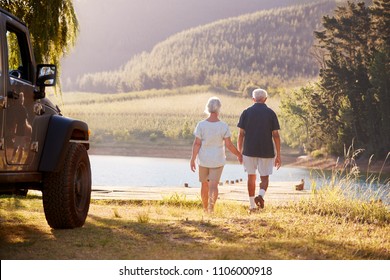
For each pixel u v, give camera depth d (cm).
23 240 1284
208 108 1967
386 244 1309
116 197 2428
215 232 1396
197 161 1977
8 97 1182
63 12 2678
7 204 1964
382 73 17150
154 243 1273
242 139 2039
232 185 3419
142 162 17050
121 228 1448
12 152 1210
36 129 1326
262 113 2003
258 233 1392
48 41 2559
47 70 1314
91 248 1214
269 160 2000
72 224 1429
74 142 1491
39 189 1448
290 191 2722
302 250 1217
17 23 1298
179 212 1898
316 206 1855
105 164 14350
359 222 1673
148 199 2320
